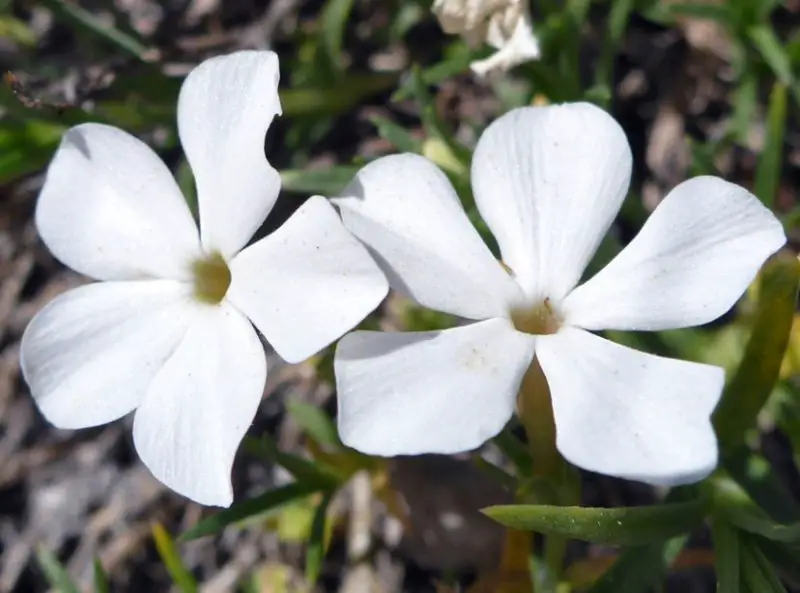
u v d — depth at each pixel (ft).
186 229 0.19
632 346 0.23
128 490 0.31
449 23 0.24
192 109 0.18
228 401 0.17
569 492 0.20
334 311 0.16
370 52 0.32
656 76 0.32
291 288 0.17
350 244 0.16
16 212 0.32
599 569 0.24
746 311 0.24
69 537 0.31
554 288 0.18
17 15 0.34
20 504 0.31
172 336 0.18
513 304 0.18
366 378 0.16
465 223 0.18
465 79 0.32
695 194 0.17
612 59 0.28
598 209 0.18
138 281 0.19
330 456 0.25
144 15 0.33
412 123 0.32
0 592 0.30
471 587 0.25
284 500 0.23
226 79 0.18
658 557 0.20
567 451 0.16
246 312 0.17
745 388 0.20
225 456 0.17
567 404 0.16
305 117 0.31
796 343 0.24
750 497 0.21
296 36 0.32
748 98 0.28
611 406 0.16
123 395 0.18
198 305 0.18
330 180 0.26
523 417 0.19
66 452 0.31
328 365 0.24
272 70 0.18
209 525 0.22
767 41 0.27
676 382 0.16
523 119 0.18
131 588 0.30
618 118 0.32
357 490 0.28
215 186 0.18
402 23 0.31
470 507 0.26
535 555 0.22
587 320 0.17
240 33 0.32
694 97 0.31
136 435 0.18
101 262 0.19
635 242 0.18
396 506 0.26
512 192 0.18
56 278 0.33
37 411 0.32
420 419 0.16
